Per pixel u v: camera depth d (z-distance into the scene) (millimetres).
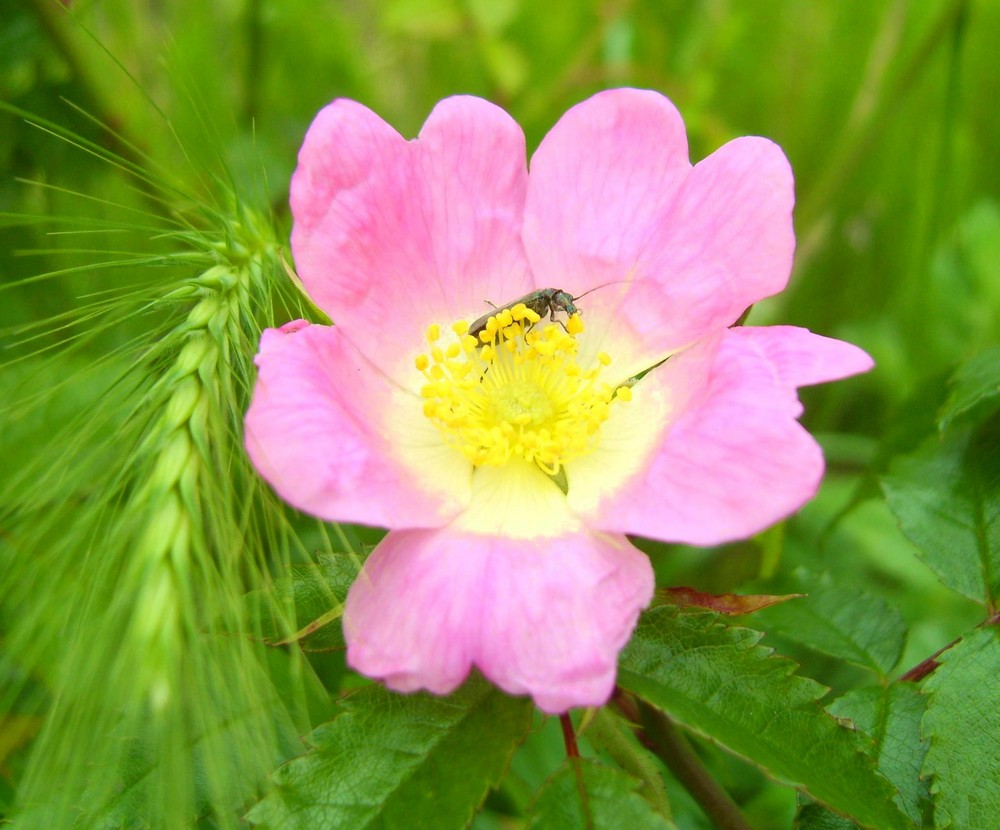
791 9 281
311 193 137
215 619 122
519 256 151
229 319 133
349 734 129
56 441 129
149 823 130
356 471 124
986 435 159
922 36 260
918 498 157
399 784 126
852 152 238
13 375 181
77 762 114
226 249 142
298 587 136
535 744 193
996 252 241
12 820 130
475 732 129
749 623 165
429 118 146
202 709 115
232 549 121
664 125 145
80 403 175
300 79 269
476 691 131
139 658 109
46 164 198
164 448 119
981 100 266
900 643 161
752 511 121
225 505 123
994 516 154
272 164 235
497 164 148
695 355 144
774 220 138
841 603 165
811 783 122
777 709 128
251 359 135
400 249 145
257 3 226
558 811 125
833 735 126
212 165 215
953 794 134
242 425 132
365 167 140
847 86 275
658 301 146
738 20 274
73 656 116
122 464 128
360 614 125
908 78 229
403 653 123
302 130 266
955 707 138
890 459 173
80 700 114
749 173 140
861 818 121
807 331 134
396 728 129
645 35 287
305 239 137
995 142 269
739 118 287
